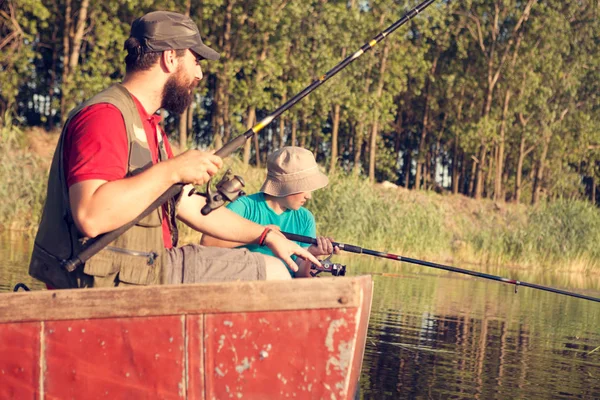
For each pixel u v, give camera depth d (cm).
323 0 2903
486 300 912
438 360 520
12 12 2527
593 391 458
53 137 2602
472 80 3919
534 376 490
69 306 270
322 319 264
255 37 2750
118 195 266
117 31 2484
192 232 1388
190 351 269
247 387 268
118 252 288
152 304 269
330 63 2939
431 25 3409
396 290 930
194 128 4172
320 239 434
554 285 1292
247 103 2748
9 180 1434
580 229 1988
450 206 3077
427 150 4503
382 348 547
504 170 4844
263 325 267
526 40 3812
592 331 709
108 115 277
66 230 286
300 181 477
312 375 266
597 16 3847
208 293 267
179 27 303
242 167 1642
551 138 4181
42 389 273
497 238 1939
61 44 3161
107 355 271
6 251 973
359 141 3603
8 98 2669
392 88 3488
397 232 1747
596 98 4191
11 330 273
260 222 483
